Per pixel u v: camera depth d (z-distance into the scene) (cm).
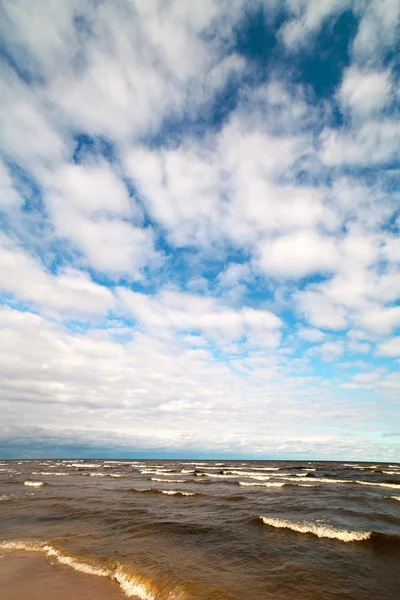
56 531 1594
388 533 1469
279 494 2772
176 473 5522
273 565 1122
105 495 2764
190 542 1398
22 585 989
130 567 1104
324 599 870
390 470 6975
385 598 882
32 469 6975
